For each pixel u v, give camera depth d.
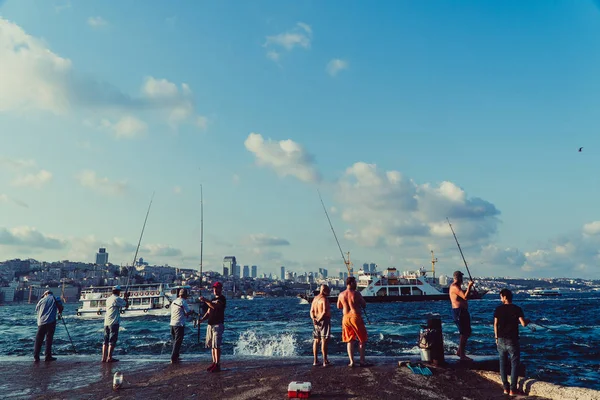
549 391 7.17
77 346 21.09
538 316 47.59
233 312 75.50
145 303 56.00
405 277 108.50
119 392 7.95
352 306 9.66
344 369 9.16
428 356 9.37
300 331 28.22
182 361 11.18
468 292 9.62
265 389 7.69
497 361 9.33
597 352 17.52
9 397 7.83
